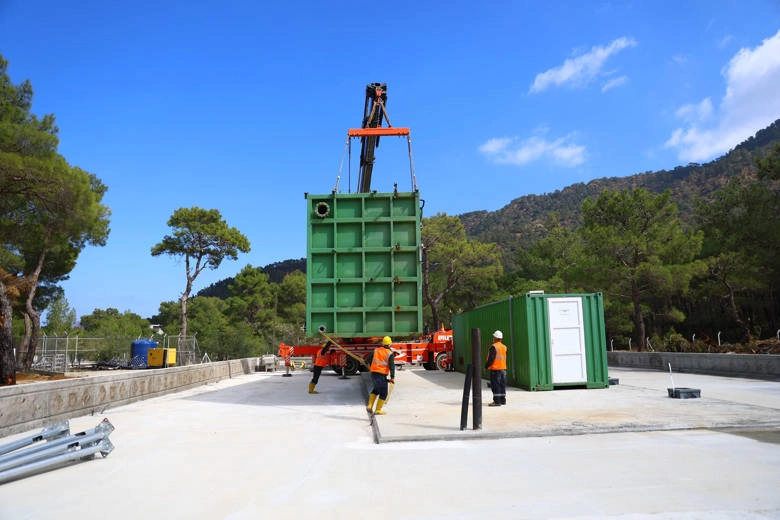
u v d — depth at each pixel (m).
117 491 5.50
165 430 9.41
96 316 88.44
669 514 4.37
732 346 24.67
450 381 18.31
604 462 6.18
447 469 6.11
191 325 60.28
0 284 19.86
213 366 22.16
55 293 33.75
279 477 5.97
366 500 5.02
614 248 31.48
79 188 19.50
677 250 31.25
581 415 9.53
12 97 22.27
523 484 5.38
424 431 8.31
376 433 8.37
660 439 7.39
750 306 36.25
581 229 35.25
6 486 5.75
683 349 27.45
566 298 14.97
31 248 25.86
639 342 32.41
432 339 24.17
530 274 54.50
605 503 4.70
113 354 39.78
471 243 45.75
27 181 18.66
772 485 5.12
